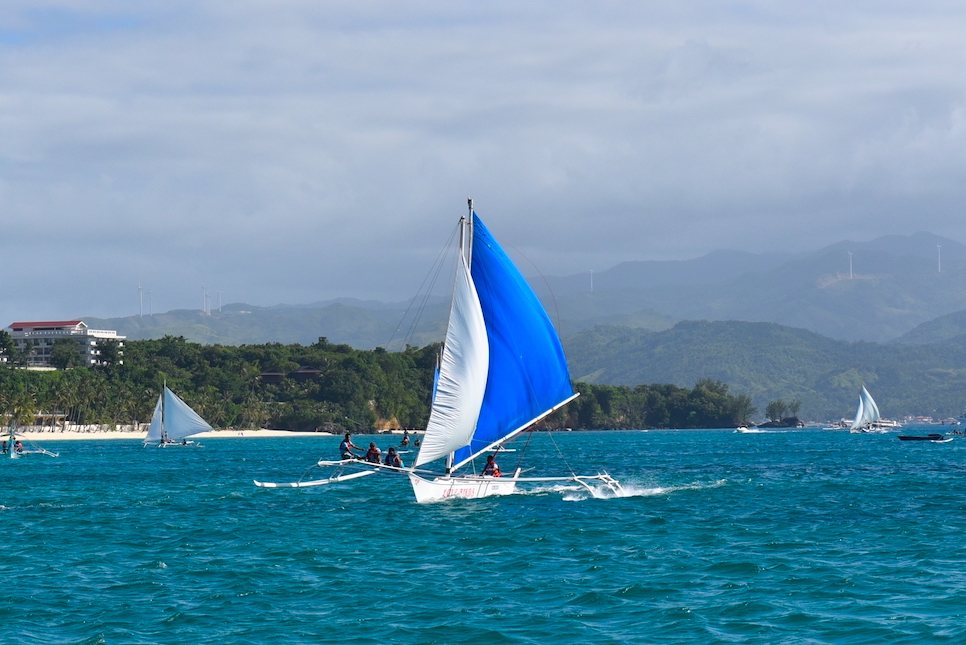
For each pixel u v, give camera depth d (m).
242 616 35.03
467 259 61.59
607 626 33.28
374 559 46.06
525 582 40.31
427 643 31.61
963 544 49.34
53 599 37.94
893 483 93.88
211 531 56.84
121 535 55.75
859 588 38.41
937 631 31.84
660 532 54.19
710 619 33.94
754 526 56.88
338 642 31.70
